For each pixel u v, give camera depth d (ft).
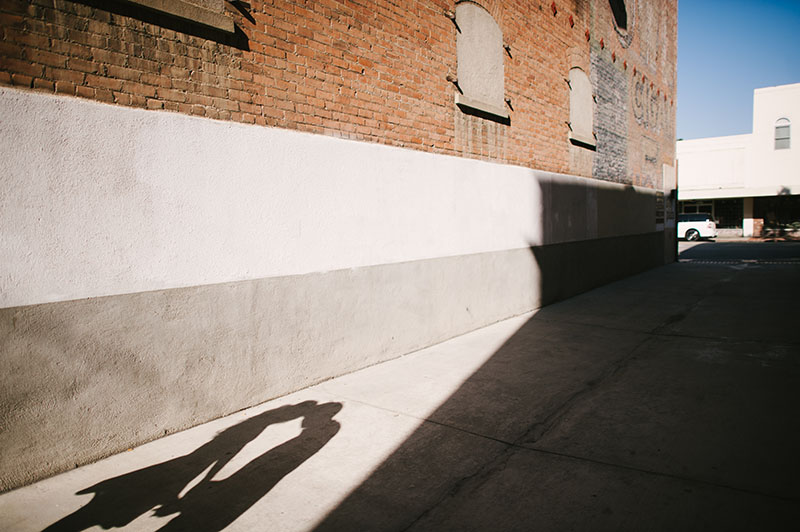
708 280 39.86
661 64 51.13
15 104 9.22
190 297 11.97
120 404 10.80
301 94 14.61
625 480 9.74
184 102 11.87
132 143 10.88
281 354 14.23
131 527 8.25
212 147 12.35
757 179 99.71
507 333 22.29
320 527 8.33
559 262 30.63
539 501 9.07
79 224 10.10
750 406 13.30
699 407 13.38
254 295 13.41
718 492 9.20
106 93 10.54
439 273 20.47
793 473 9.78
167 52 11.52
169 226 11.56
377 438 11.73
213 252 12.45
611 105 38.55
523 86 26.32
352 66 16.26
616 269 40.06
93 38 10.33
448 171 20.74
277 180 13.91
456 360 18.10
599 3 35.70
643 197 46.37
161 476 9.89
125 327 10.82
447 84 20.63
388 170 17.66
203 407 12.37
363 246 16.79
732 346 19.49
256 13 13.35
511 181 25.26
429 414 13.16
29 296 9.46
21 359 9.37
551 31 29.07
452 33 20.86
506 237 25.11
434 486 9.64
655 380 15.72
